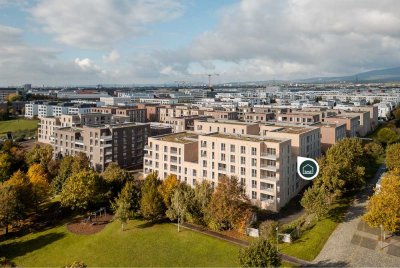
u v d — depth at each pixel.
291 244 95.56
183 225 112.38
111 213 128.00
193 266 90.19
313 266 84.25
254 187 127.50
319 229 102.06
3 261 96.44
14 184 126.38
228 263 89.31
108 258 97.75
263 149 126.75
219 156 134.75
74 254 101.50
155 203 113.94
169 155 150.50
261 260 74.44
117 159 191.25
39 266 97.44
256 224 110.12
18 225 125.75
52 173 165.75
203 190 114.62
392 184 95.12
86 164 161.75
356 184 130.50
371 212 93.50
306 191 112.81
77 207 129.25
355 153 141.38
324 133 193.00
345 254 88.56
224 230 107.69
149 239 105.12
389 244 92.50
